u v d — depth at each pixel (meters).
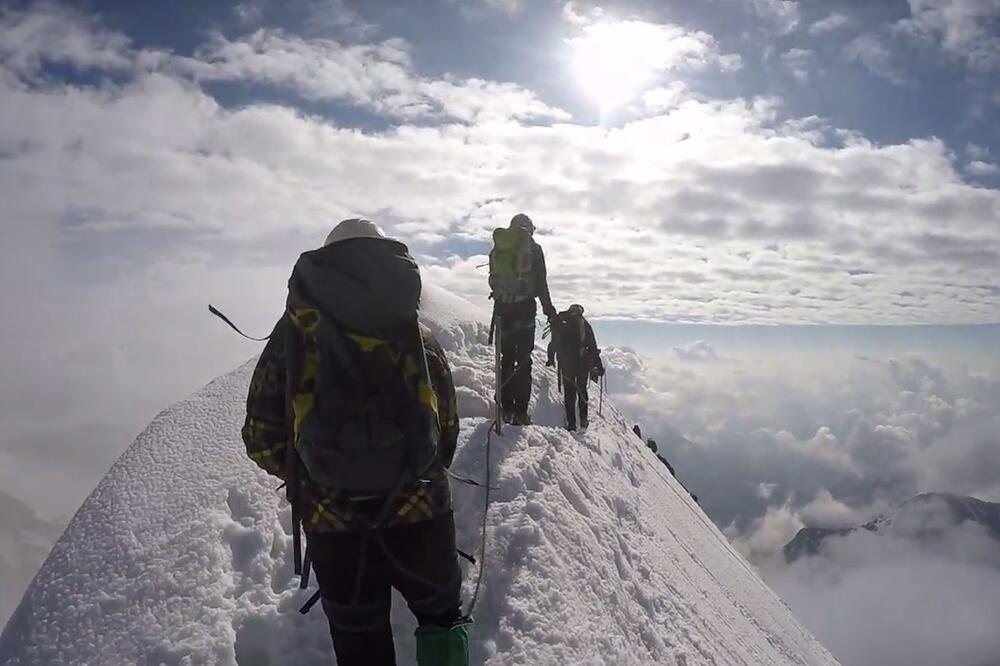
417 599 2.82
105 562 3.82
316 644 3.58
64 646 3.41
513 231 7.25
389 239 2.79
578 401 10.00
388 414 2.61
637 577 5.48
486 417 6.93
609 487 6.95
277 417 2.79
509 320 7.23
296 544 2.77
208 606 3.61
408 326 2.70
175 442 4.89
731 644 6.52
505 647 3.77
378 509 2.65
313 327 2.61
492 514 4.68
